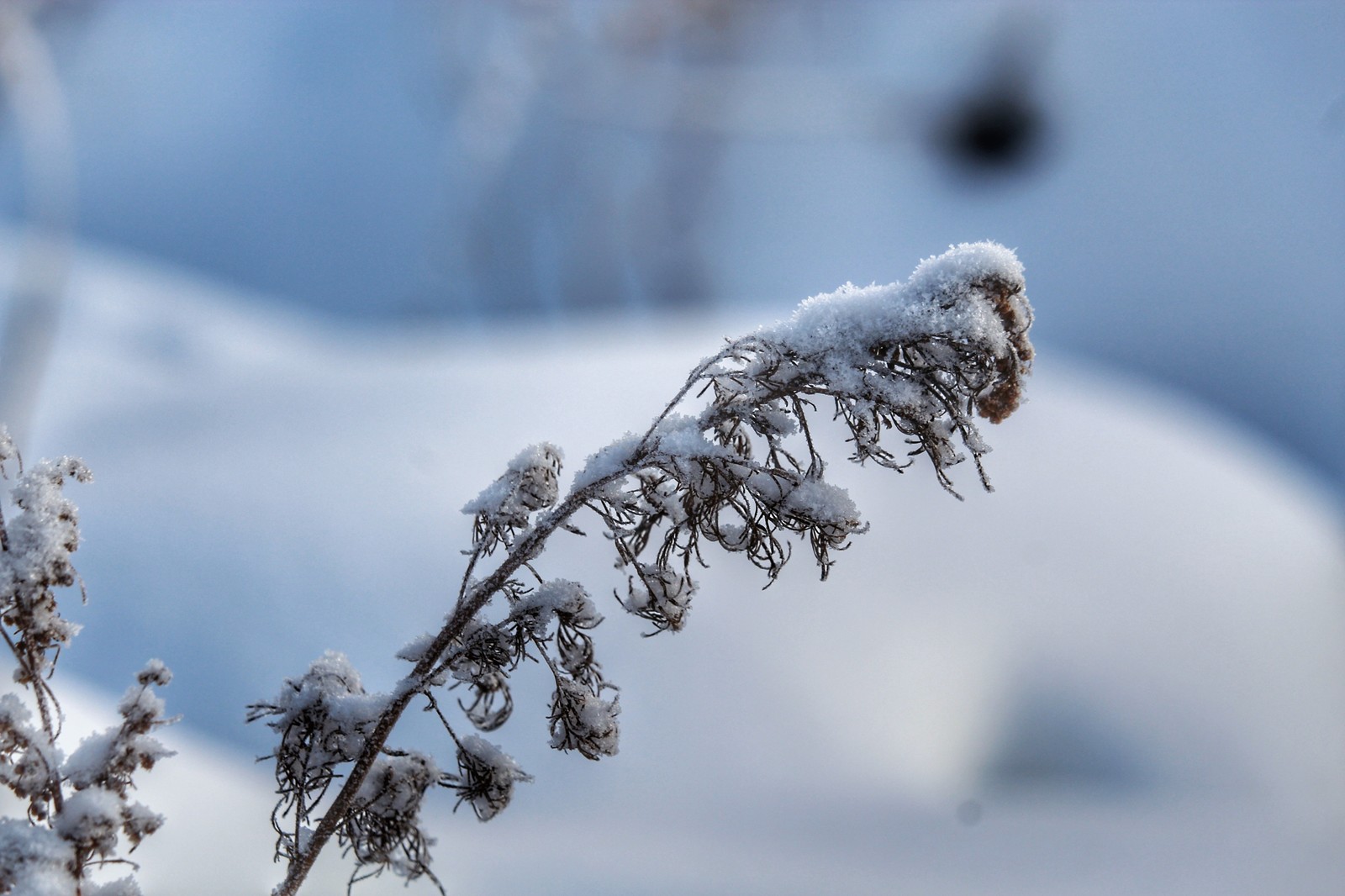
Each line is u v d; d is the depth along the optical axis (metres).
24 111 9.41
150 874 3.13
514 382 10.18
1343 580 8.59
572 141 15.15
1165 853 4.84
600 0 13.53
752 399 1.42
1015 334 1.36
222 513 8.01
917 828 5.19
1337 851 4.86
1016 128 14.72
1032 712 6.61
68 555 1.49
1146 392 12.84
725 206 16.84
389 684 6.08
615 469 1.47
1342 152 17.25
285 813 1.53
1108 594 7.81
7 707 1.43
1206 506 9.25
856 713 6.39
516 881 3.83
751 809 5.40
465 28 13.58
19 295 9.32
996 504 8.64
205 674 6.16
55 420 11.68
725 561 7.50
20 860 1.32
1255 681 7.13
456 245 15.20
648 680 6.37
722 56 13.80
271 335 18.05
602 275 16.05
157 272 19.28
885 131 14.33
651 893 3.93
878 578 7.54
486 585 1.50
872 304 1.38
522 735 5.58
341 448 8.99
